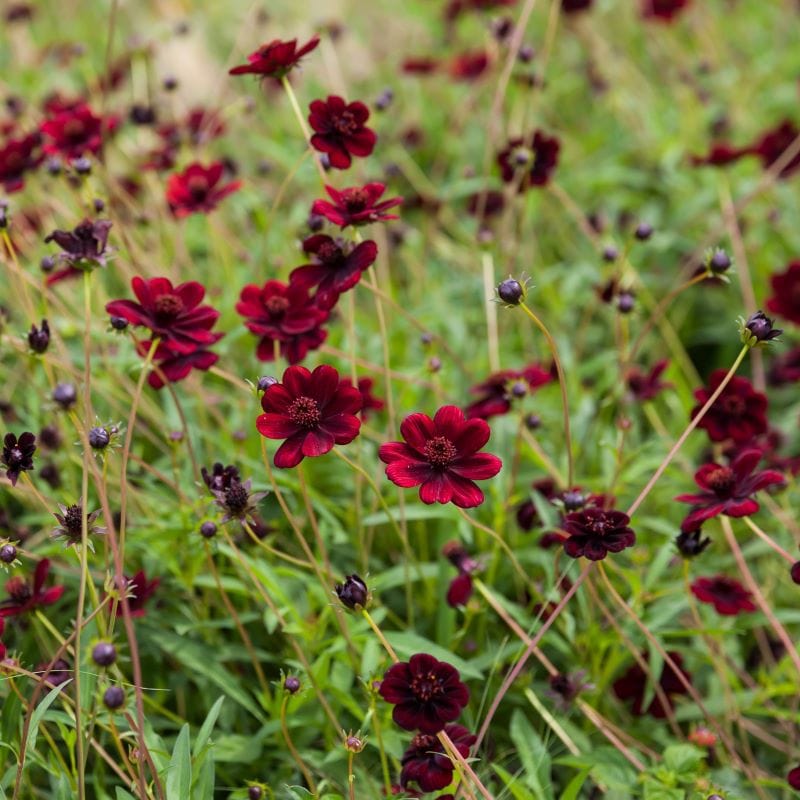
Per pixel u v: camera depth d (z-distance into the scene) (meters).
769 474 1.21
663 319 1.59
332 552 1.36
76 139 1.41
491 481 1.35
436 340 1.40
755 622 1.34
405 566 1.30
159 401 1.44
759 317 1.20
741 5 2.23
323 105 1.27
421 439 1.18
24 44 2.07
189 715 1.30
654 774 1.24
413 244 1.57
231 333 1.41
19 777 1.18
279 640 1.32
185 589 1.32
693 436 1.46
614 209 1.71
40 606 1.24
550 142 1.44
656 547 1.39
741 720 1.30
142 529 1.30
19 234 1.43
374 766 1.28
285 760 1.26
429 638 1.33
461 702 1.18
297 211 1.54
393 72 2.10
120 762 1.27
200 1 2.26
